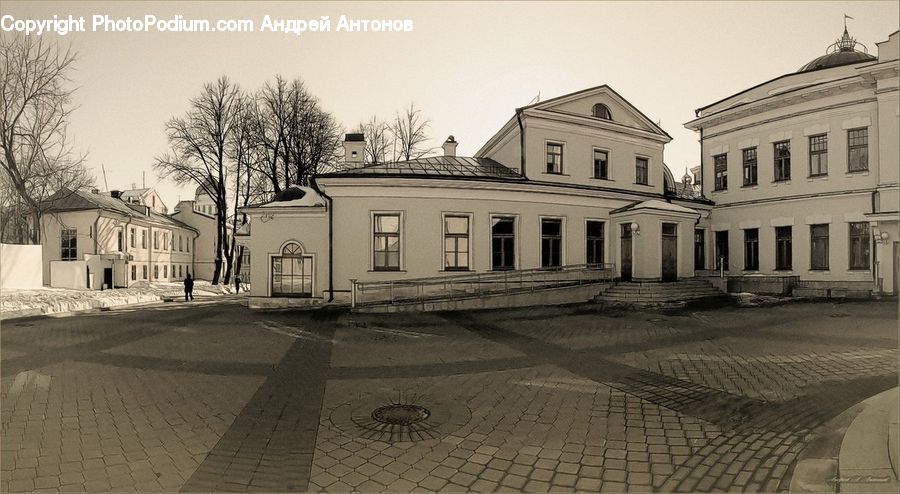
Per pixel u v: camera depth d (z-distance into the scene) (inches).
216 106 1434.5
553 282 796.6
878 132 791.1
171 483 163.3
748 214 983.0
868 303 693.3
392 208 743.7
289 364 349.1
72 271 1179.9
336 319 608.7
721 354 359.9
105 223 1396.4
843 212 839.1
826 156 868.0
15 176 1154.0
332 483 162.4
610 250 866.8
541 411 234.2
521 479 163.8
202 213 2049.7
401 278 740.7
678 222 829.2
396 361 354.9
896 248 758.5
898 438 176.7
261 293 746.8
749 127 983.0
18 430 215.2
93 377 313.7
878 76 784.3
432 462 177.8
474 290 757.9
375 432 208.5
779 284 828.0
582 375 304.5
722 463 173.3
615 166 911.0
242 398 263.1
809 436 195.6
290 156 1357.0
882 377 289.3
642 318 570.9
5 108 1132.5
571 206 839.7
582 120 872.3
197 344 438.3
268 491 157.1
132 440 202.4
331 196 740.0
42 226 1347.2
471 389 275.7
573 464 174.9
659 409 235.5
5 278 992.9
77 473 171.3
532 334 472.1
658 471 168.2
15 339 479.2
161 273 1723.7
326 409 241.9
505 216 794.2
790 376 294.8
